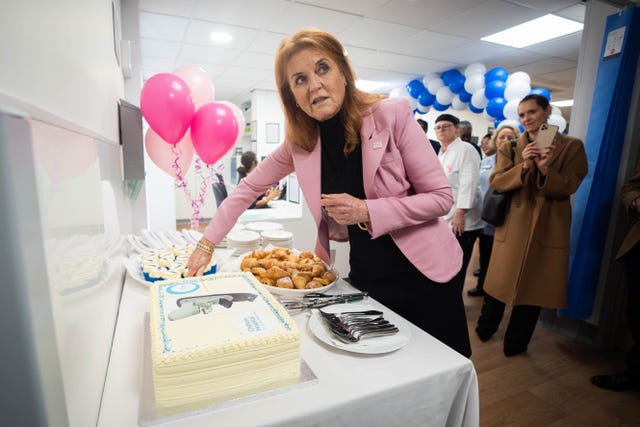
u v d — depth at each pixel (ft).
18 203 0.76
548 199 5.84
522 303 6.11
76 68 1.58
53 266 0.97
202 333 1.80
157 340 1.72
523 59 13.48
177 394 1.64
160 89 4.34
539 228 5.93
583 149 5.77
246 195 3.57
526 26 10.45
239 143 25.00
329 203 2.67
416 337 2.43
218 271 3.59
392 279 3.17
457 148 8.43
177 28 10.70
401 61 14.14
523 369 6.12
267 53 13.23
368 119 2.93
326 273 3.34
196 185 22.95
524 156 5.65
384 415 1.90
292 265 3.28
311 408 1.69
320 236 3.60
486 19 9.91
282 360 1.84
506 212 6.21
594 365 6.30
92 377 1.54
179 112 4.50
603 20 6.77
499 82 11.26
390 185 2.91
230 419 1.60
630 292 5.53
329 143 3.21
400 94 16.17
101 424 1.57
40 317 0.82
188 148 5.77
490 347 6.82
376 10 9.41
